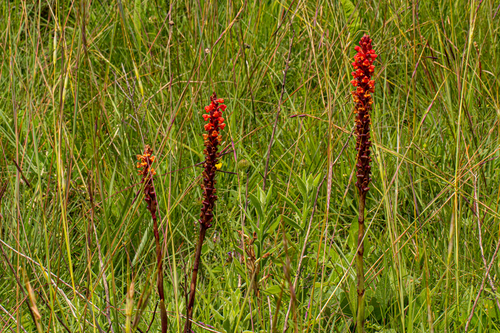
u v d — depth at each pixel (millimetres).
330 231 2529
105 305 2100
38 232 2371
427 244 2365
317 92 3504
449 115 2854
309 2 4059
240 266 2029
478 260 2266
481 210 2451
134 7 3803
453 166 2795
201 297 2074
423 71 3521
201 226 1697
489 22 3387
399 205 2654
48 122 3000
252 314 1906
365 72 1545
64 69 2250
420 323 1982
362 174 1603
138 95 3262
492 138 2904
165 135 2225
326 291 2121
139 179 2639
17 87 3357
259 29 4160
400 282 1823
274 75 3713
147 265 2250
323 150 2900
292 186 2736
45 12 4359
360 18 3816
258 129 2949
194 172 2674
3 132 2953
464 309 1996
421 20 3889
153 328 1974
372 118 3055
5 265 2252
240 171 2633
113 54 3891
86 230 2145
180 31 3918
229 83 3402
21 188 2635
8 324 1981
